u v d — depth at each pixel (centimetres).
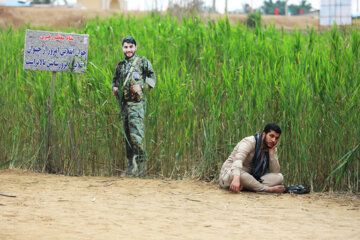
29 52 1950
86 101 1950
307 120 1703
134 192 1584
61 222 1121
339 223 1213
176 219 1209
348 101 1684
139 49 2316
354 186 1689
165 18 2873
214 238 1020
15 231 1013
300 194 1631
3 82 2053
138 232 1052
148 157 1919
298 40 2008
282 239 1028
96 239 972
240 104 1825
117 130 1938
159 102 1906
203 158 1830
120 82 1855
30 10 7931
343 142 1703
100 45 2373
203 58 2052
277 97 1789
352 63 1772
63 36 1984
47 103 1980
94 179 1831
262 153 1661
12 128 2027
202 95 1859
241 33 2417
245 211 1339
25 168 2009
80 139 1942
